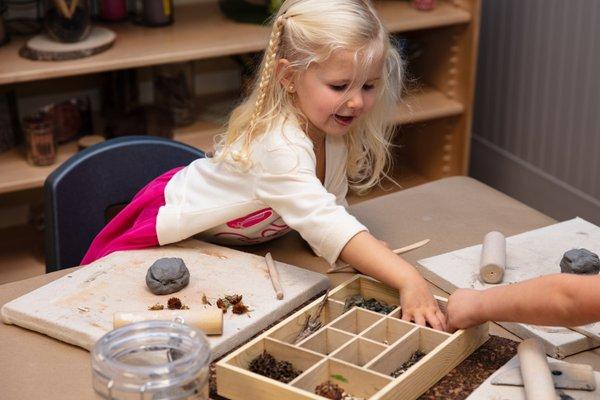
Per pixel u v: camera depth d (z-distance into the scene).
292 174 1.54
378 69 1.53
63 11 2.43
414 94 3.05
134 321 1.35
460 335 1.34
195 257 1.57
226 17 2.78
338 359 1.30
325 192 1.54
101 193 1.88
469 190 1.83
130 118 2.75
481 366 1.34
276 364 1.32
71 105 2.66
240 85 2.91
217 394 1.30
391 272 1.45
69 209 1.85
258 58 2.63
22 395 1.30
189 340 1.20
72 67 2.39
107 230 1.72
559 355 1.36
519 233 1.68
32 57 2.42
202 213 1.60
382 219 1.73
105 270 1.52
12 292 1.52
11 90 2.59
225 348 1.37
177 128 2.76
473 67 2.91
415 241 1.66
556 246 1.59
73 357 1.37
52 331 1.40
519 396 1.27
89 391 1.31
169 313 1.37
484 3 3.20
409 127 3.23
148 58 2.45
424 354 1.36
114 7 2.69
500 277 1.50
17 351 1.38
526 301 1.29
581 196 2.92
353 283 1.48
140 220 1.67
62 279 1.50
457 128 3.04
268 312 1.42
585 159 2.88
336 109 1.53
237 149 1.60
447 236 1.67
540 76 2.99
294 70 1.54
